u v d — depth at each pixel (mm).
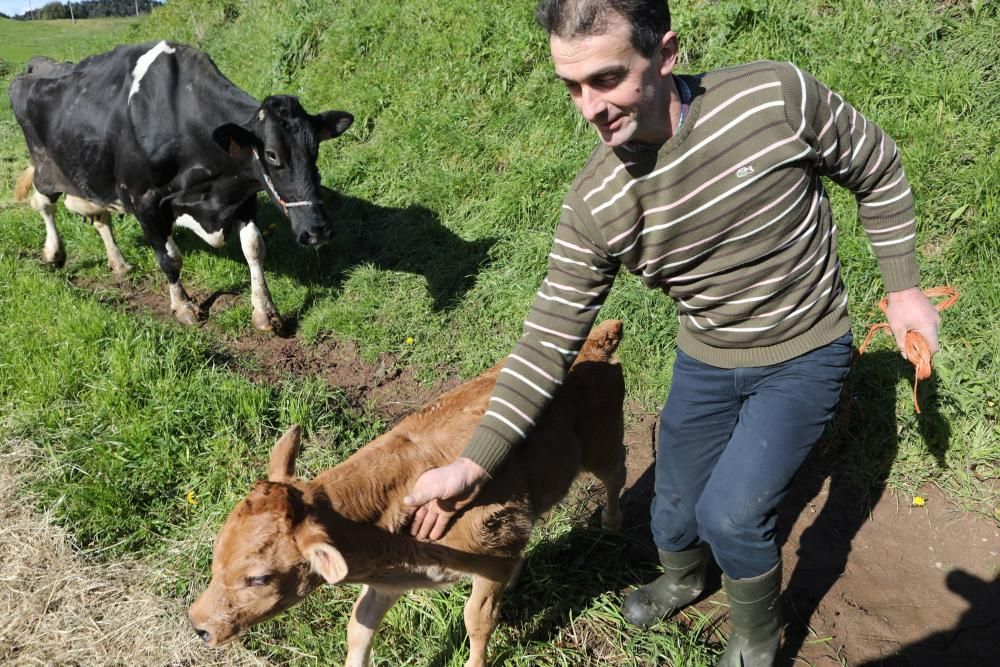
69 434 4289
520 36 7133
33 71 6984
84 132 5906
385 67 7871
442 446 2893
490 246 5934
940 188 4902
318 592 3441
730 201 2240
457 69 7289
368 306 5730
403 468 2781
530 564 3602
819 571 3604
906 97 5383
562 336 2496
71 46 18125
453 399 3102
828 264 2463
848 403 4109
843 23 6016
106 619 3365
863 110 5457
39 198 6562
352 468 2732
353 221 6656
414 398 4949
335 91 7941
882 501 3908
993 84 5273
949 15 5793
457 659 3146
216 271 6398
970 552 3633
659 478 3016
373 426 4508
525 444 2984
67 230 7285
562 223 2439
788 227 2318
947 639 3275
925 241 4809
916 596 3471
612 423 3428
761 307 2432
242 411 4457
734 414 2750
